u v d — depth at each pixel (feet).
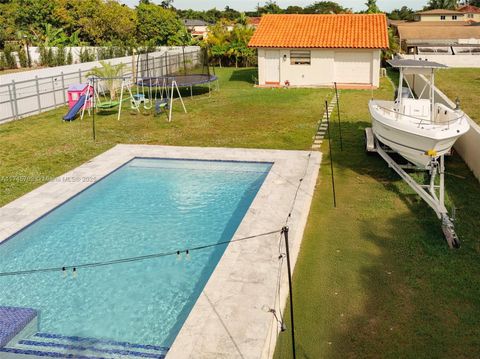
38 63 129.70
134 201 40.01
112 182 44.39
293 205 35.47
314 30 98.63
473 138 41.19
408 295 24.35
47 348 21.79
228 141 55.06
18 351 21.58
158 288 26.94
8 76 69.87
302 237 31.37
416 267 26.91
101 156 50.01
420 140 36.83
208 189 42.39
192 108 75.36
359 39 92.99
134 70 97.14
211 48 133.18
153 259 30.19
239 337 20.67
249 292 24.17
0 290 26.91
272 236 30.40
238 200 39.86
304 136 56.49
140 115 70.74
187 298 25.93
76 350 21.63
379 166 44.62
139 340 22.40
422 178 40.42
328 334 21.84
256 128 61.11
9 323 22.84
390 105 48.49
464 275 25.81
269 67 97.09
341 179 41.68
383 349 20.65
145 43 146.72
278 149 51.26
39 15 151.64
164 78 77.10
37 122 66.95
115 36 152.87
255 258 27.68
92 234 34.04
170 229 34.73
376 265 27.43
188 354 19.74
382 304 23.77
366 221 33.27
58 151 52.39
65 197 39.04
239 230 31.35
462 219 32.50
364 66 93.20
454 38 161.07
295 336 21.81
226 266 26.81
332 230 32.19
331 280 26.13
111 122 66.39
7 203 37.86
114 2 164.55
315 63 94.63
